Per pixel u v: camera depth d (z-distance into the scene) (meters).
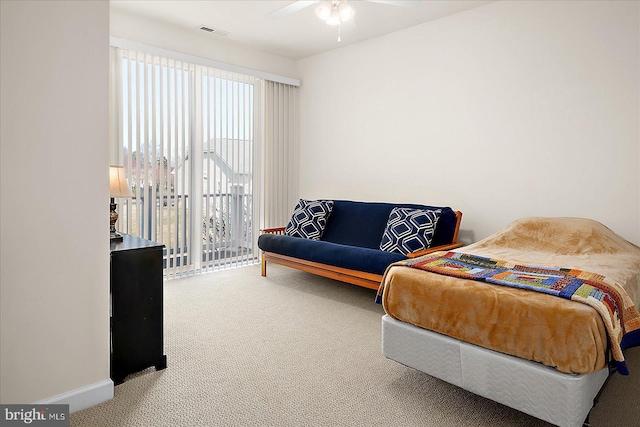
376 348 2.66
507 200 3.71
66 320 1.86
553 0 3.36
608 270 2.30
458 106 3.98
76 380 1.90
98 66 1.91
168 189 4.21
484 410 1.95
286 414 1.90
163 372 2.29
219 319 3.15
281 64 5.31
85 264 1.91
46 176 1.77
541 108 3.47
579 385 1.58
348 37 4.61
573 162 3.32
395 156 4.52
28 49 1.70
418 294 2.11
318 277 4.50
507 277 2.06
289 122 5.42
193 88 4.39
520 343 1.73
